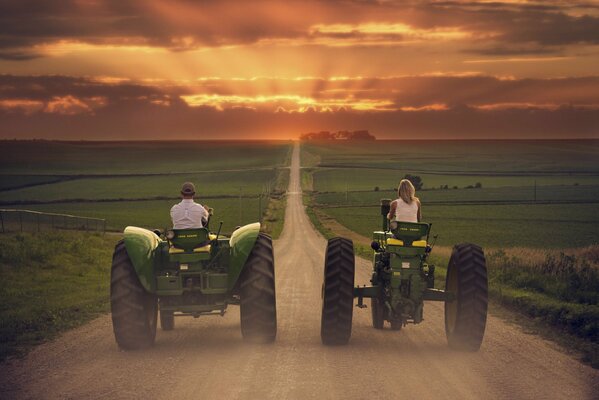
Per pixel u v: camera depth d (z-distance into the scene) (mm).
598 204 117750
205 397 6078
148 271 8469
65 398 6078
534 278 16109
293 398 6039
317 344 8805
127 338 8367
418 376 6934
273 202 135750
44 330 10078
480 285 8352
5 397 6152
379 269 9469
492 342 9086
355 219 104188
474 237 75375
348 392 6250
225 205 128750
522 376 6969
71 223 62625
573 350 8539
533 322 10953
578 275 15383
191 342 8992
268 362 7613
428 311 12102
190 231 8602
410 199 9234
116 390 6348
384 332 9859
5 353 8250
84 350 8453
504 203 121188
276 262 28406
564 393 6289
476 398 6059
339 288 8562
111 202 134000
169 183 188375
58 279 19594
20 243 25359
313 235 75875
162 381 6703
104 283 19234
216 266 9211
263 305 8711
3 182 188000
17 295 15328
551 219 95125
